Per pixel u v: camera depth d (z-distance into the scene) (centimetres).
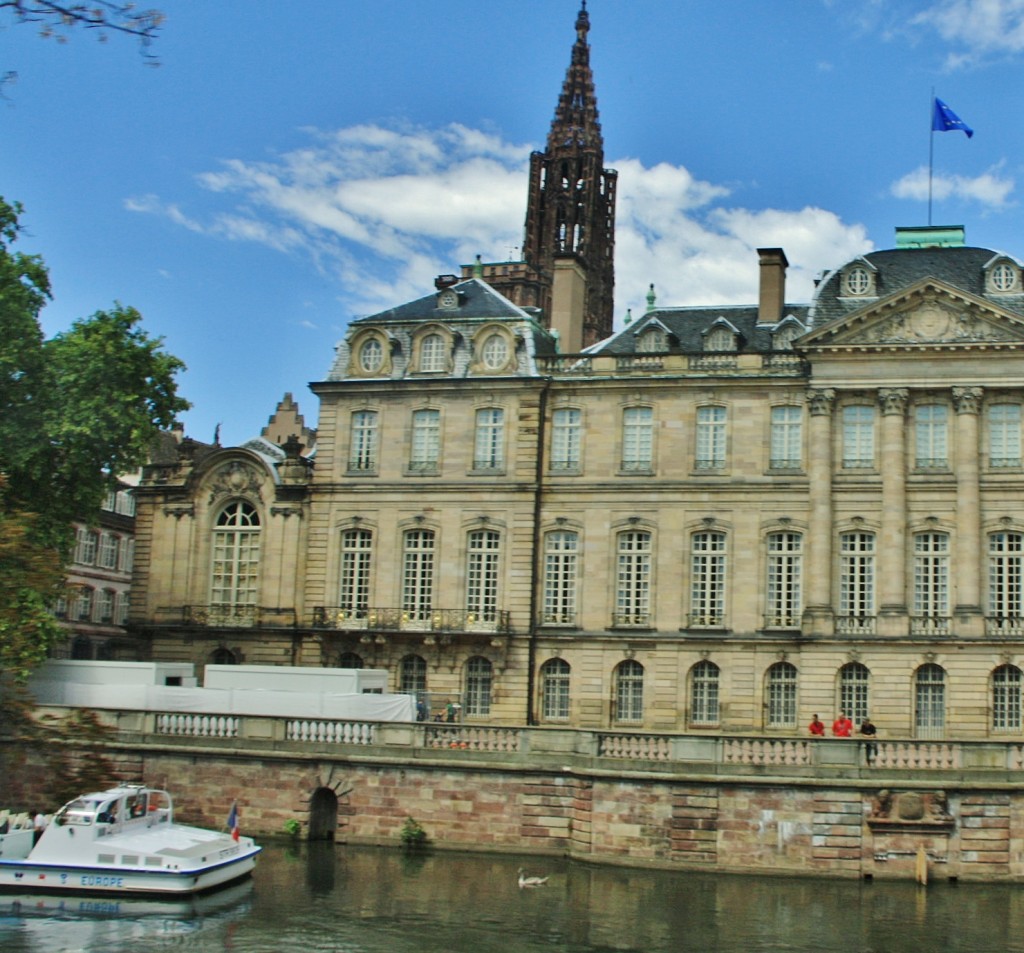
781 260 7538
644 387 7206
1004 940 4003
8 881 4331
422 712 6419
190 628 7575
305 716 5362
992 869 4741
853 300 7038
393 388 7481
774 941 3972
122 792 4509
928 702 6638
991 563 6744
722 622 6975
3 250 6347
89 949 3772
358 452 7531
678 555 7056
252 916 4144
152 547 7788
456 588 7262
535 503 7238
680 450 7138
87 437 6316
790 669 6881
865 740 4862
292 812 5281
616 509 7162
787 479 6988
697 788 4884
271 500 7619
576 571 7175
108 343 6412
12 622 4822
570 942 3931
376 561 7388
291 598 7525
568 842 5038
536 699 7112
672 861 4853
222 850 4509
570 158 14325
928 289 6788
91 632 9900
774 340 7312
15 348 6150
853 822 4788
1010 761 4812
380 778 5241
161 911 4191
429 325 7531
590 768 5003
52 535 6294
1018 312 6788
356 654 7350
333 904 4297
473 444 7369
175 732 5462
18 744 5200
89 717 4850
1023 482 6719
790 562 6962
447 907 4291
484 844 5109
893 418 6831
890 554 6750
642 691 7025
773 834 4819
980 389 6775
